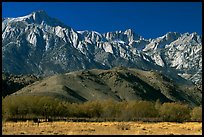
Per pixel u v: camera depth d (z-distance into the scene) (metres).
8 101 115.88
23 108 118.12
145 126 79.44
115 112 138.75
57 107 131.75
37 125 76.81
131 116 136.00
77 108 139.00
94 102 142.50
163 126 80.75
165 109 137.38
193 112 140.00
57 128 66.88
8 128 62.28
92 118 132.62
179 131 60.75
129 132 56.91
